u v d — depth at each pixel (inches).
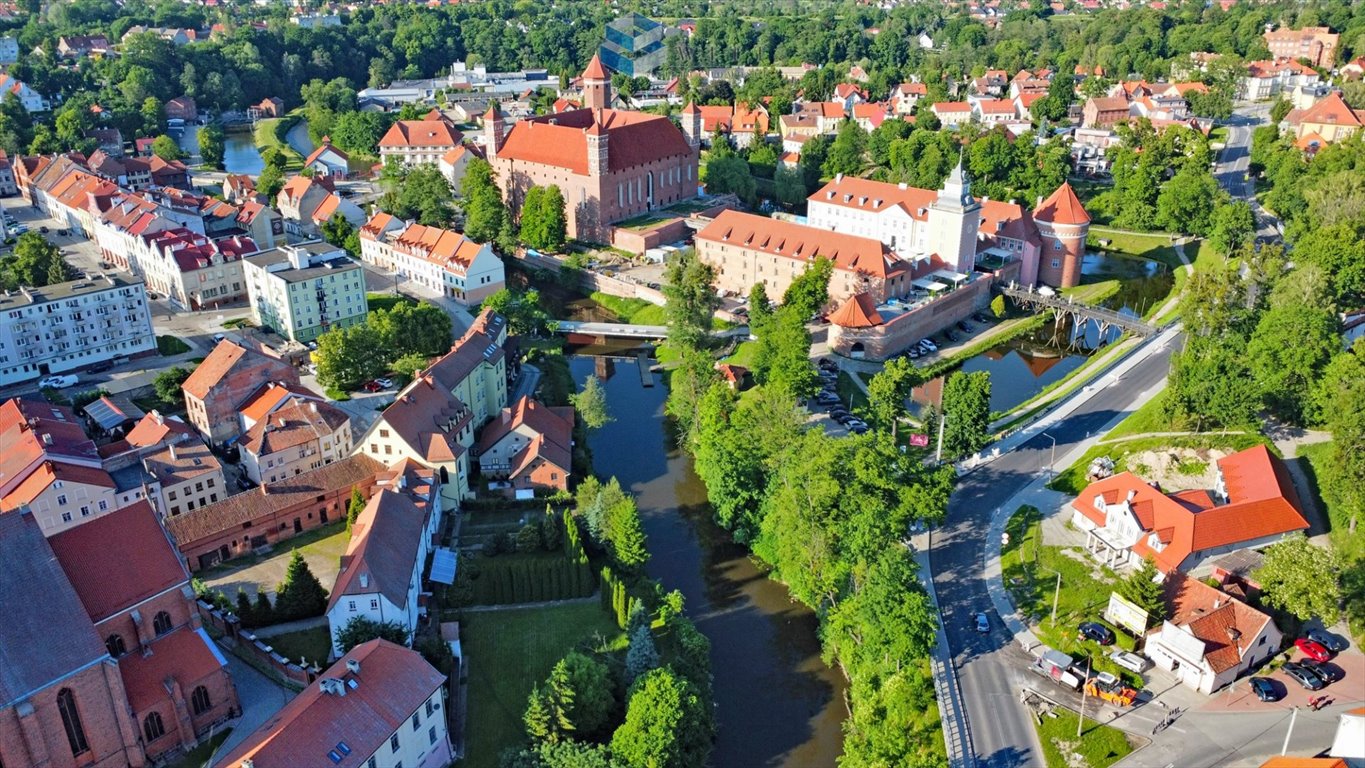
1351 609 4488.2
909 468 5142.7
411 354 7455.7
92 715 3636.8
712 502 5807.1
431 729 3929.6
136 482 5413.4
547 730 4018.2
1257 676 4266.7
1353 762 3595.0
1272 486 5137.8
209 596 4849.9
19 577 3553.2
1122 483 5280.5
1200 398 5861.2
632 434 6993.1
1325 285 6860.2
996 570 5088.6
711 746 4224.9
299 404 6033.5
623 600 4781.0
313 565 5191.9
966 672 4409.5
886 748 3789.4
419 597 4921.3
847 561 4869.6
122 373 7258.9
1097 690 4227.4
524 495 5871.1
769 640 4933.6
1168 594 4618.6
